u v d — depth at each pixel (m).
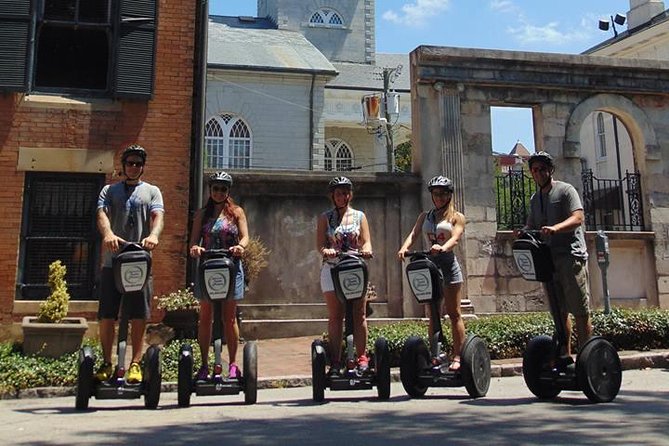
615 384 5.55
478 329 8.65
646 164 12.59
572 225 5.52
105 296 5.51
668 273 12.27
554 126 12.28
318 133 27.52
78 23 9.95
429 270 5.64
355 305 5.85
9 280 9.18
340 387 5.68
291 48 30.28
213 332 5.48
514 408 5.16
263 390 6.97
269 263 11.22
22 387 6.59
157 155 9.90
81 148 9.65
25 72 9.57
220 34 30.20
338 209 6.06
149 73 9.94
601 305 11.87
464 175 11.70
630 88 12.67
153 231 5.52
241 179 11.27
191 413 5.15
